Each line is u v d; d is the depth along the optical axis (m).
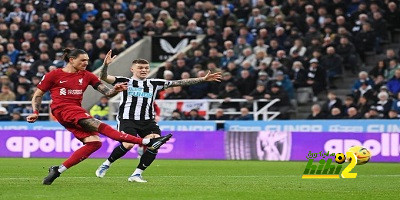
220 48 51.94
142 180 23.47
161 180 24.66
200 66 48.94
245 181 24.56
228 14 53.59
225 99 45.22
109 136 21.20
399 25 52.44
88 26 54.84
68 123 21.67
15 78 51.88
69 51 21.84
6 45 55.34
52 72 21.78
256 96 46.47
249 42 51.56
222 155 42.22
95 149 21.78
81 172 30.00
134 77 24.41
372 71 46.97
